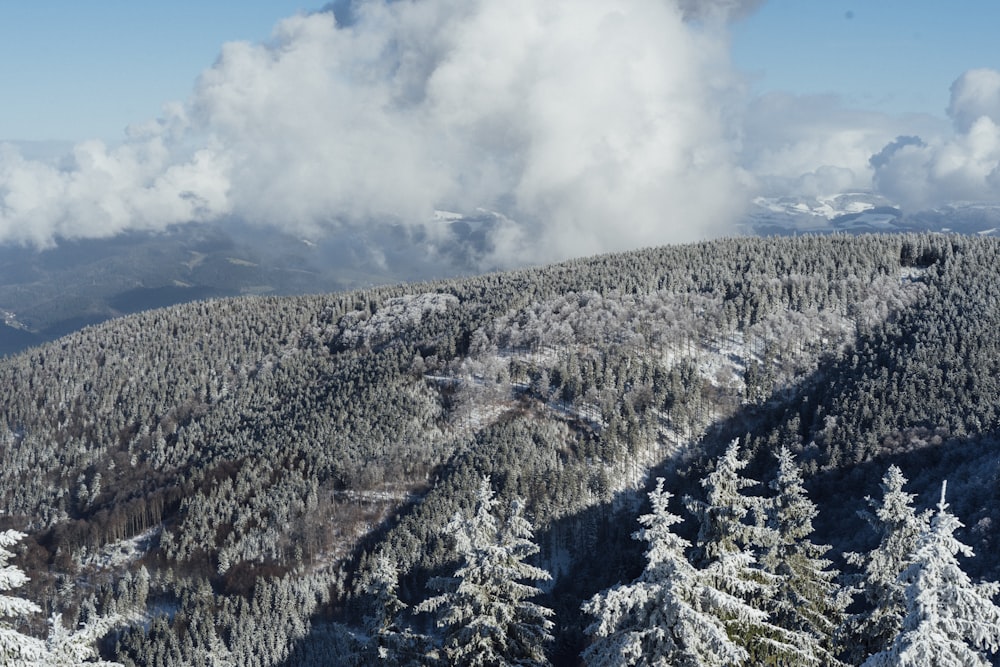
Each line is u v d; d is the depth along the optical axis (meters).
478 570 33.91
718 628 25.55
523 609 34.59
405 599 174.62
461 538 34.88
